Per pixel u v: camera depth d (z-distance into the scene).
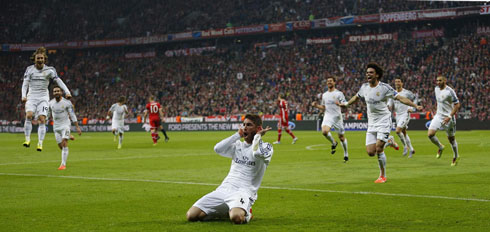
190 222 6.24
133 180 10.59
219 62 57.16
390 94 10.21
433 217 6.44
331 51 53.06
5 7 64.31
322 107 15.39
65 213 6.90
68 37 63.44
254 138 6.17
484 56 45.53
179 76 57.25
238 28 55.44
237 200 6.04
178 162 14.88
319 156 16.44
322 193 8.57
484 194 8.28
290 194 8.49
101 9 64.75
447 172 11.54
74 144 25.48
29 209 7.22
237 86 53.38
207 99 52.78
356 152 18.02
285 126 23.94
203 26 59.44
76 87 60.00
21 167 13.61
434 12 46.94
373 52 50.75
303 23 52.72
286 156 16.47
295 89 50.00
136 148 21.95
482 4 44.72
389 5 51.44
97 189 9.25
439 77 13.53
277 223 6.16
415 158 15.30
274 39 57.12
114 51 63.69
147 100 55.47
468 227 5.85
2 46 61.75
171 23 61.19
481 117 40.47
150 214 6.80
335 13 53.81
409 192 8.59
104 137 34.91
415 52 49.00
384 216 6.55
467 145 20.73
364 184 9.68
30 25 64.75
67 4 65.56
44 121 12.79
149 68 59.84
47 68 12.83
